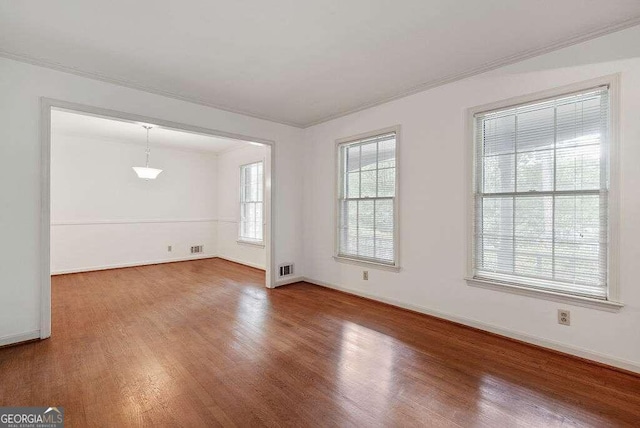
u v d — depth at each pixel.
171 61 2.84
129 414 1.79
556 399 1.95
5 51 2.62
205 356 2.50
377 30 2.35
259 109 4.14
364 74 3.09
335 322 3.24
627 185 2.23
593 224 2.41
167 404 1.89
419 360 2.44
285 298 4.09
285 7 2.08
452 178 3.17
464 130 3.08
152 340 2.79
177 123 3.67
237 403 1.90
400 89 3.47
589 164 2.43
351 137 4.21
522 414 1.81
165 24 2.27
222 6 2.07
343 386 2.09
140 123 3.48
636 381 2.13
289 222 4.84
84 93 3.04
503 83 2.82
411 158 3.52
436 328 3.06
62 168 5.45
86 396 1.96
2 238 2.65
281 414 1.81
